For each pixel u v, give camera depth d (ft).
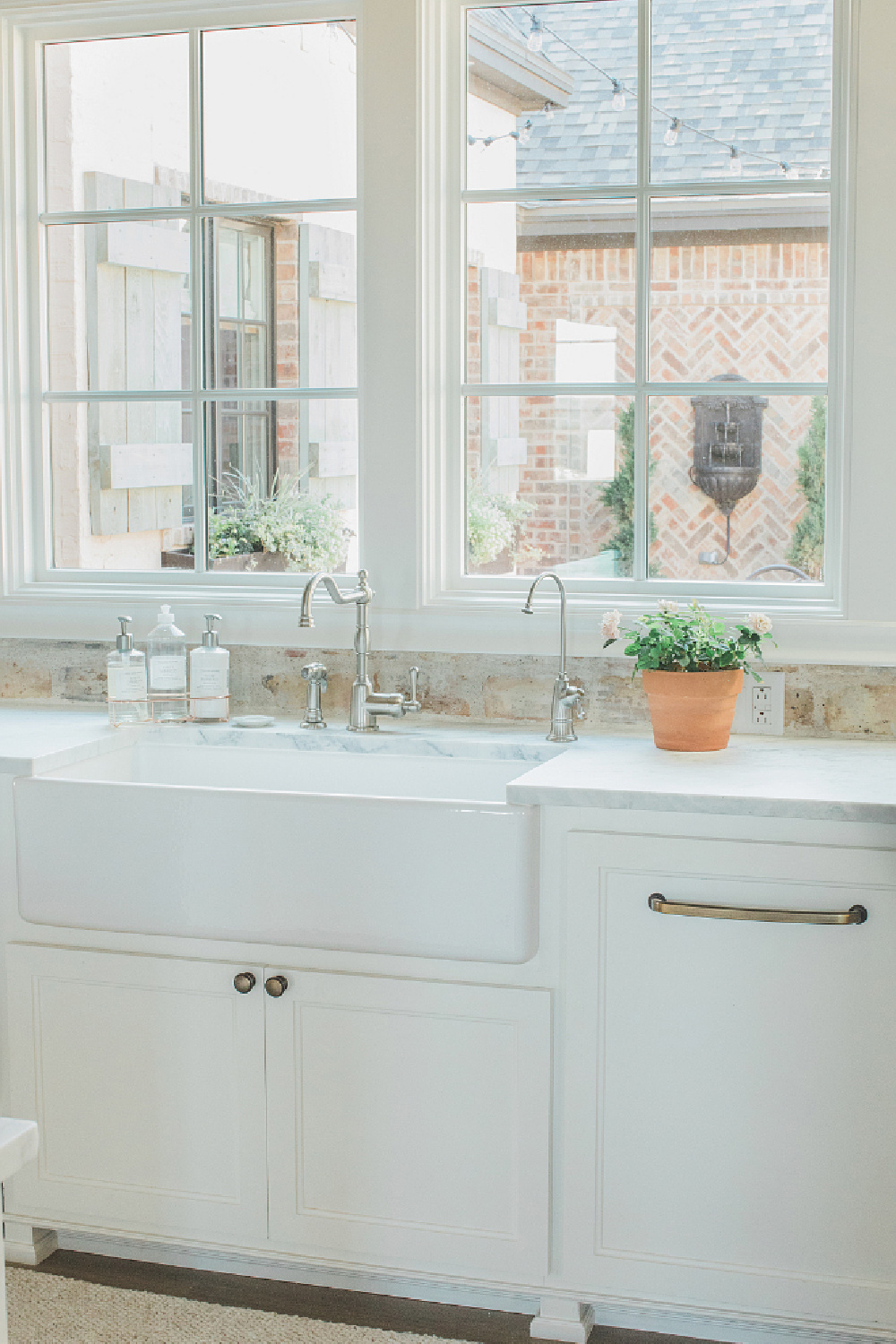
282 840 7.21
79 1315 7.51
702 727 7.88
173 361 9.69
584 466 9.00
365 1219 7.43
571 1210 7.14
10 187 9.65
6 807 7.82
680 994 6.88
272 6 9.07
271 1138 7.51
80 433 9.89
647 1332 7.43
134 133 9.59
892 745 8.10
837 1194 6.79
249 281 9.48
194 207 9.52
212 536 9.75
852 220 8.07
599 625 8.68
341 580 9.37
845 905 6.61
